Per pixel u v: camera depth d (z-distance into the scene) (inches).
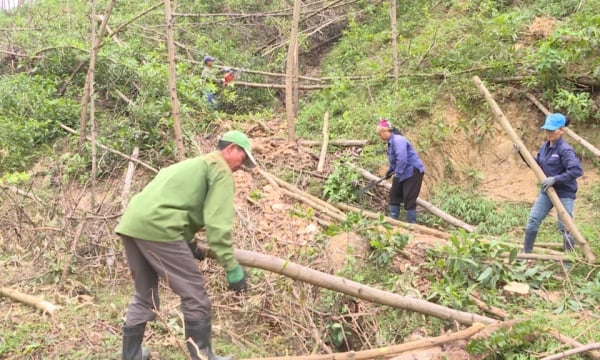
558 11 377.7
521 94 322.3
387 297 162.2
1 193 256.7
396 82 352.8
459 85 334.3
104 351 156.3
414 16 452.8
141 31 460.1
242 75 431.2
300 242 219.9
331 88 380.8
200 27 493.0
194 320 137.8
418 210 292.0
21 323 168.1
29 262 209.8
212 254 146.6
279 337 174.6
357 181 281.7
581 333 154.9
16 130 315.0
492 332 148.6
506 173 306.5
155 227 132.4
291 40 318.3
